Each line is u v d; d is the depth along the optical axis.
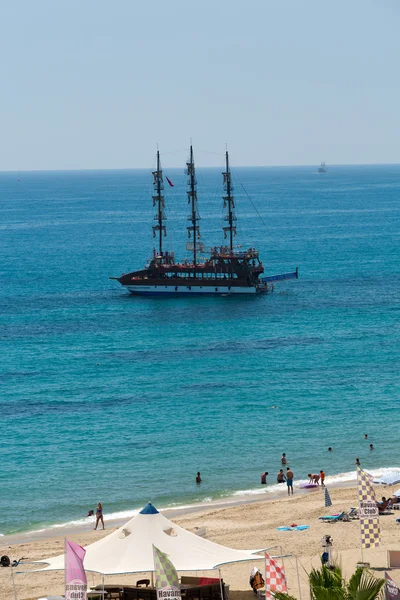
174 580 60.50
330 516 109.12
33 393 193.50
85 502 129.50
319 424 166.38
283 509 118.00
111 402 185.25
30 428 166.62
